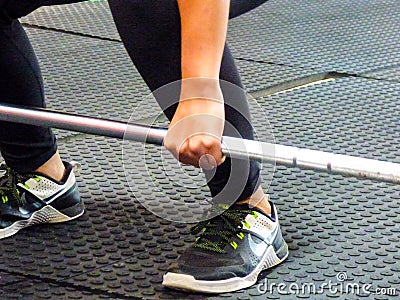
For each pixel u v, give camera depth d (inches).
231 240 53.6
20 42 59.4
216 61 42.3
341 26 121.5
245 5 54.7
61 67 103.7
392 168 42.3
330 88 95.9
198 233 55.2
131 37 51.0
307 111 88.7
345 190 68.4
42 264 56.4
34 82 60.4
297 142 80.0
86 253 57.9
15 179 61.3
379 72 101.3
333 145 79.3
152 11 49.8
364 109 89.3
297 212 64.2
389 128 83.8
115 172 72.7
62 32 119.0
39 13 128.4
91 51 110.4
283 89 96.3
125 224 62.4
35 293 52.6
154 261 56.6
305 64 104.2
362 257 57.0
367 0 137.5
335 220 62.8
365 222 62.5
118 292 52.5
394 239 59.7
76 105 90.4
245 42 113.2
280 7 133.0
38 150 61.2
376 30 119.6
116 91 95.3
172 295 52.2
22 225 61.2
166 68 50.9
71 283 53.8
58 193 62.0
